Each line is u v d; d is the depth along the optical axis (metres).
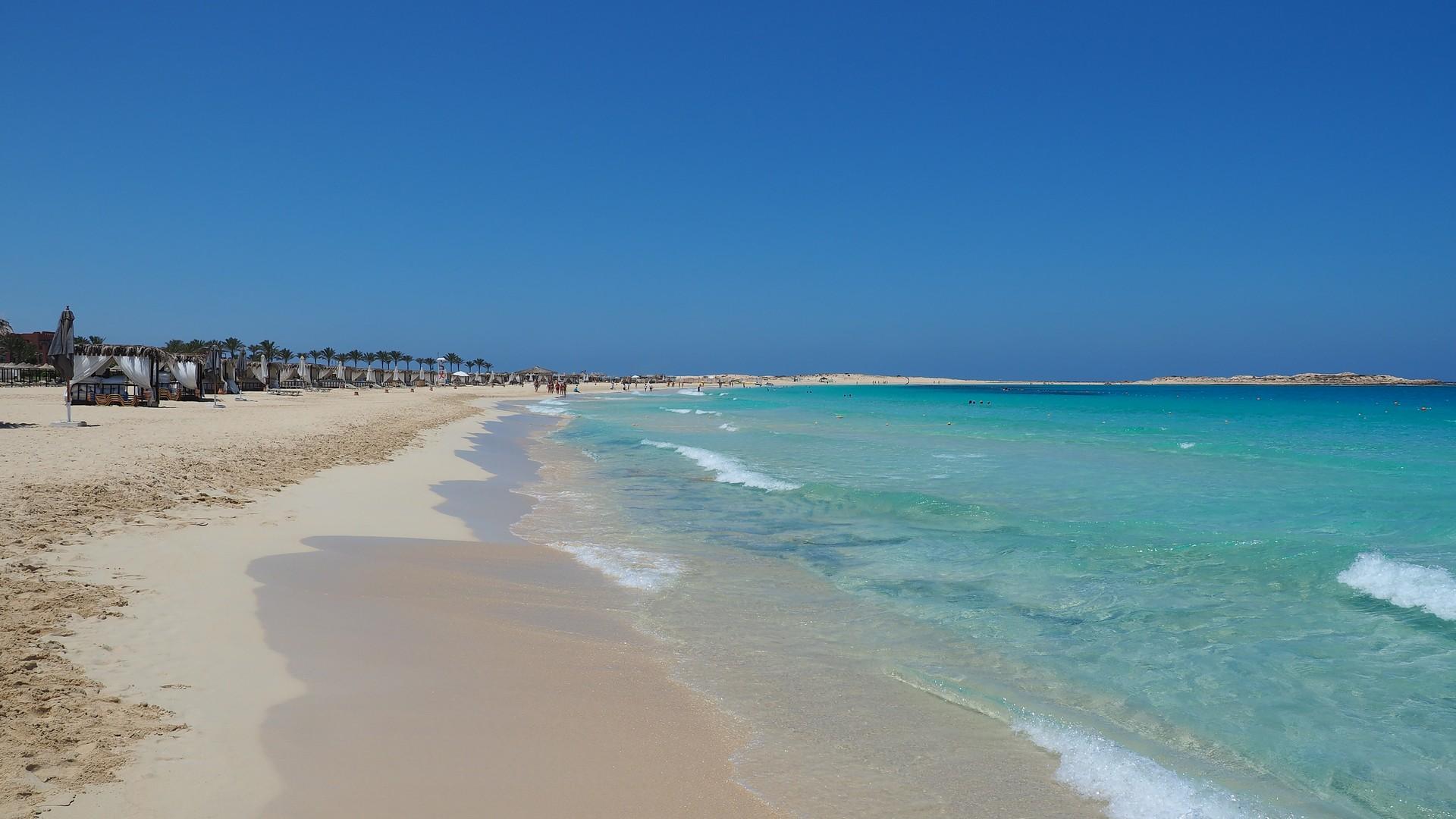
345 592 8.45
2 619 6.49
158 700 5.32
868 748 5.43
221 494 13.63
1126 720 6.01
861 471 20.66
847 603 8.98
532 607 8.58
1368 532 12.34
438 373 151.12
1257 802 4.78
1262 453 25.25
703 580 9.98
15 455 16.23
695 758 5.19
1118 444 28.97
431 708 5.64
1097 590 9.38
